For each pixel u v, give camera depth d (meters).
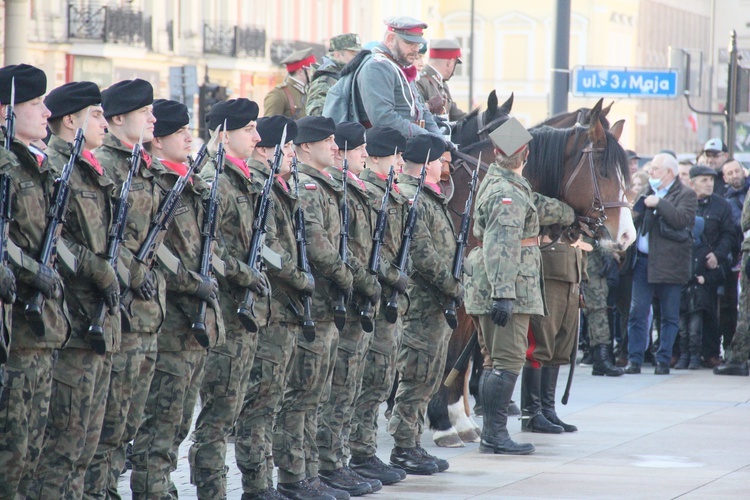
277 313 10.62
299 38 65.75
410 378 12.68
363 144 12.34
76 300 8.52
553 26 24.97
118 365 8.95
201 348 9.68
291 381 11.05
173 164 10.05
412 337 12.69
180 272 9.30
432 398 14.38
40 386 8.14
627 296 21.23
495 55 100.44
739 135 61.22
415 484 12.23
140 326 8.99
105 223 8.72
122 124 9.46
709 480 12.51
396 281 11.92
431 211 12.70
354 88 14.62
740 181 22.83
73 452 8.57
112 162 9.31
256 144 11.08
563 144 14.51
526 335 13.75
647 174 21.45
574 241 14.73
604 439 14.84
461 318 14.24
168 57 55.62
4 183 7.74
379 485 11.89
